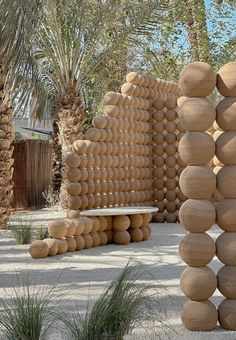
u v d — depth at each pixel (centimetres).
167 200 1538
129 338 475
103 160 1258
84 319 515
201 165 505
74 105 1681
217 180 507
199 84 501
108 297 511
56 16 1578
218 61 2077
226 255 500
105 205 1270
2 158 1277
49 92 1800
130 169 1407
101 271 827
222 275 502
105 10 1574
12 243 1098
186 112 504
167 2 1688
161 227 1414
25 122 2739
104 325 477
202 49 2062
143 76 1474
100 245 1084
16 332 464
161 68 2041
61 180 1797
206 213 496
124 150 1363
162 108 1544
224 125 508
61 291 687
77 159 1157
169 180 1533
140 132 1468
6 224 1277
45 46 1644
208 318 495
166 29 1995
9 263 895
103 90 2061
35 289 700
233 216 498
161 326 510
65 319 518
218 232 1242
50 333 498
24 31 1061
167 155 1541
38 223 1397
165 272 815
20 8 1041
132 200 1402
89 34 1605
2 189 1274
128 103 1392
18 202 1912
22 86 1395
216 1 1558
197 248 495
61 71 1667
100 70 1803
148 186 1505
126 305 496
